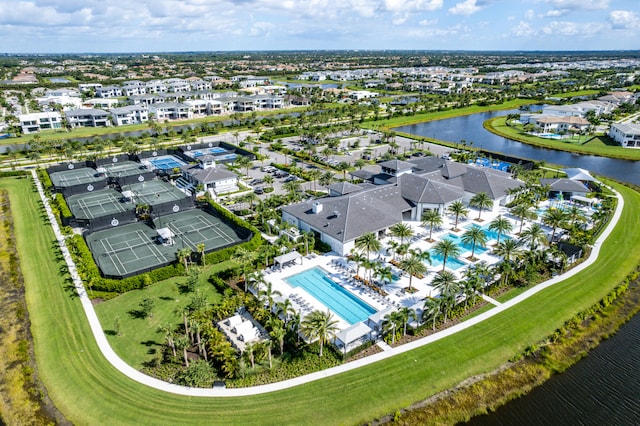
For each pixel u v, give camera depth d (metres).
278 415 46.88
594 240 87.94
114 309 65.38
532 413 48.97
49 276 74.88
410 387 50.91
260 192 117.00
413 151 162.38
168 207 103.56
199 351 56.41
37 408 48.59
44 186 121.62
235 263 79.31
